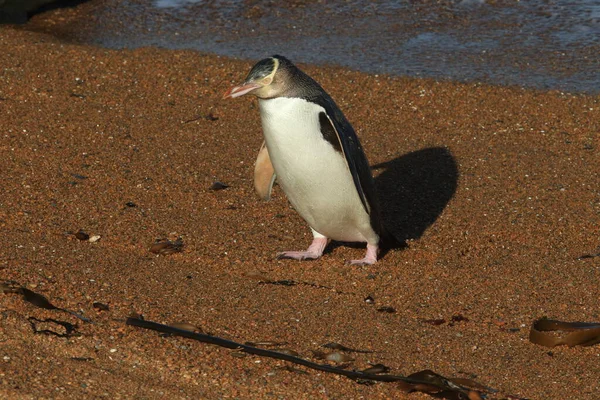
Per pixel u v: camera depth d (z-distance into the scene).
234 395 7.76
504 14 22.36
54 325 8.67
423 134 15.09
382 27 21.77
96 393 7.65
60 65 17.95
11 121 14.98
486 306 9.80
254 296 9.81
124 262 10.47
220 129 15.12
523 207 12.30
